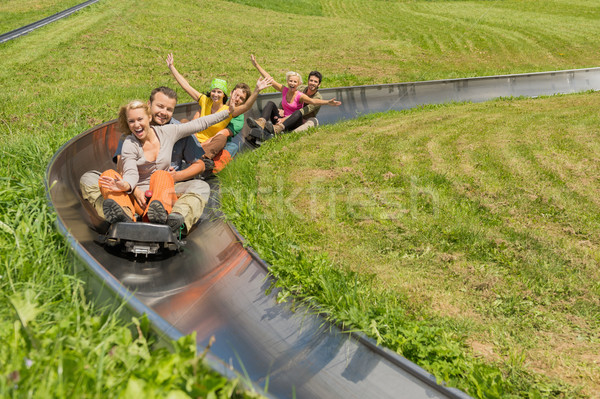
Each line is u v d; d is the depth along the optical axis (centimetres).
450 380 276
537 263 431
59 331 213
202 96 638
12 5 2305
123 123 416
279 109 898
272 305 339
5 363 188
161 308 331
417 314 350
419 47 2144
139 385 175
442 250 446
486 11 3322
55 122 729
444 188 598
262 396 183
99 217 420
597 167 706
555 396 288
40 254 285
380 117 1023
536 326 352
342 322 314
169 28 2031
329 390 275
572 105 1206
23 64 1234
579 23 2845
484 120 1002
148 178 430
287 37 2208
